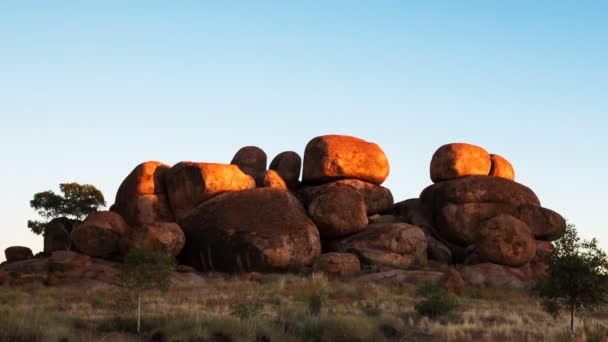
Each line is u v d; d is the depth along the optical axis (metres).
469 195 42.22
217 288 28.92
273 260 36.41
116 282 29.72
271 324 16.89
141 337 15.98
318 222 39.84
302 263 37.00
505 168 46.16
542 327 18.91
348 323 16.67
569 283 16.59
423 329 18.55
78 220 45.44
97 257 38.62
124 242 37.56
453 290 30.48
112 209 44.66
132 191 42.62
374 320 18.12
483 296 30.05
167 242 37.09
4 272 30.36
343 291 27.94
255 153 50.31
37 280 29.67
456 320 20.67
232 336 15.45
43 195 45.59
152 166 43.44
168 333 15.60
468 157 44.97
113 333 16.27
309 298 22.89
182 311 19.50
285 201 40.16
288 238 37.31
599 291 16.42
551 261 16.97
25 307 20.61
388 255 38.25
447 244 42.59
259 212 39.22
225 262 37.28
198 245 38.59
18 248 43.66
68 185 46.09
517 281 34.16
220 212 39.62
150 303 22.16
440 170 45.28
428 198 44.50
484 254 37.66
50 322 15.84
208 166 41.72
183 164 42.31
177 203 42.09
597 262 16.55
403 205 46.59
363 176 45.16
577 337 16.94
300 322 17.72
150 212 41.91
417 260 38.84
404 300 26.12
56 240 43.66
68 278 30.33
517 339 17.00
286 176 47.59
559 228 17.22
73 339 15.05
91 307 21.62
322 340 16.22
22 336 14.68
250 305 18.27
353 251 38.69
